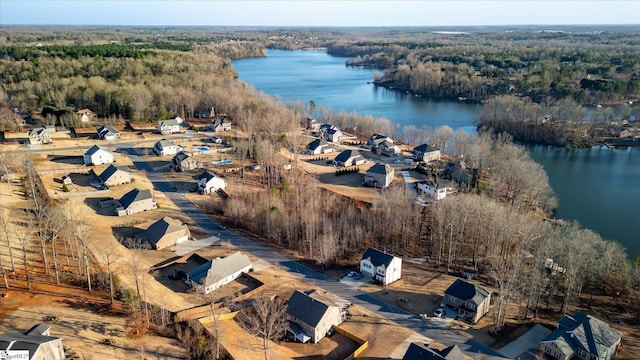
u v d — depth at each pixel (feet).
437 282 262.67
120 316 218.59
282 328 216.13
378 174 401.29
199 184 385.70
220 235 312.50
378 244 303.89
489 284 260.21
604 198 411.13
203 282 246.06
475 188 384.06
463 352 204.44
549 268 263.49
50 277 243.40
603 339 202.69
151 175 421.18
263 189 388.78
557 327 220.64
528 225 285.02
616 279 257.96
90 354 191.11
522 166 397.80
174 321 217.97
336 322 222.28
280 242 304.50
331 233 288.10
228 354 198.80
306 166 460.55
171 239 294.87
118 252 280.72
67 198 355.15
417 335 215.92
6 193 351.87
